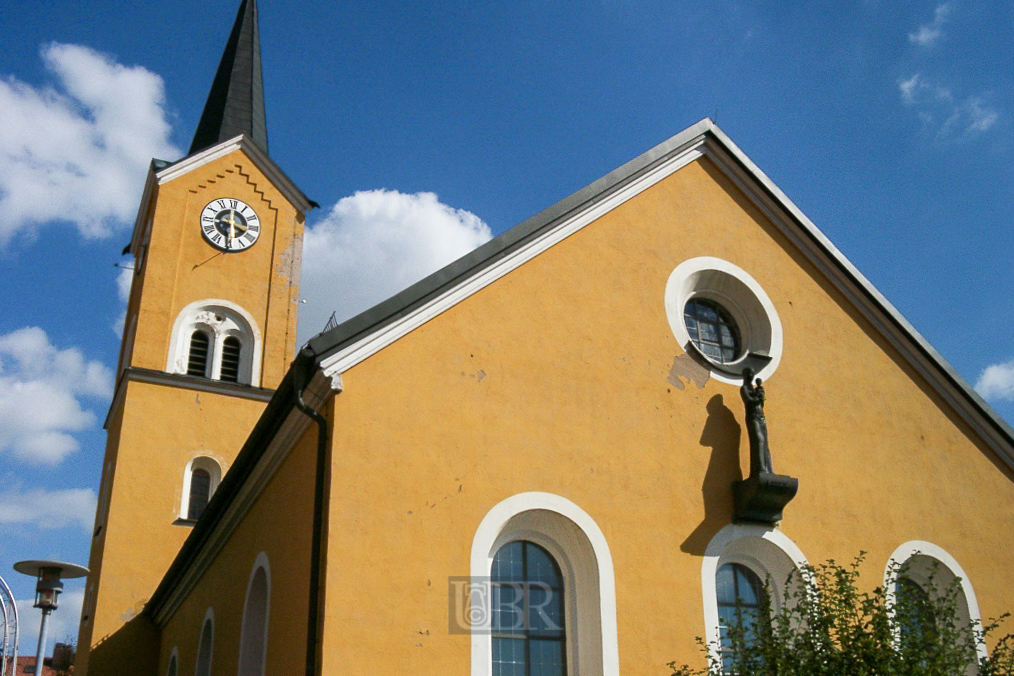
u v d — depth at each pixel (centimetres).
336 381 1262
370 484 1242
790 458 1563
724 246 1684
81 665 2594
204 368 2902
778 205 1753
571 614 1343
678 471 1455
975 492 1705
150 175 3111
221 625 1752
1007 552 1686
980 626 1591
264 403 2836
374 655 1168
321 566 1197
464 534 1271
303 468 1327
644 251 1588
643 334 1518
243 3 3778
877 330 1761
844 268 1748
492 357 1383
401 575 1217
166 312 2880
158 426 2702
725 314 1686
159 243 2962
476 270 1416
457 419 1326
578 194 1551
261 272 3061
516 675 1288
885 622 1205
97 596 2508
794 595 1386
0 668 1562
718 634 1377
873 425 1666
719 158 1756
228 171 3147
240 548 1666
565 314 1466
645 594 1357
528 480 1342
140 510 2605
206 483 2722
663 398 1490
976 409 1752
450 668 1198
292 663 1236
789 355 1648
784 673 1155
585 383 1437
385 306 1329
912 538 1606
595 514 1367
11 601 1591
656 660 1328
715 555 1429
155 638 2528
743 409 1545
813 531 1523
